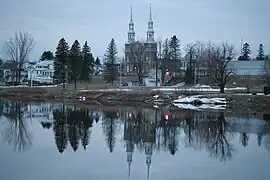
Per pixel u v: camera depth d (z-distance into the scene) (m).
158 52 122.69
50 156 27.20
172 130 40.25
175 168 24.02
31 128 40.91
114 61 140.75
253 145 31.86
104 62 143.38
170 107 67.00
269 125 43.84
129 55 137.88
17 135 36.12
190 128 41.81
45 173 22.59
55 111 59.72
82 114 55.62
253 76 120.81
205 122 46.81
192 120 48.78
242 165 24.78
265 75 96.50
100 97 86.62
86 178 21.70
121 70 132.75
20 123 45.09
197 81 116.25
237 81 110.69
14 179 21.30
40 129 40.28
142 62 113.75
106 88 98.31
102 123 45.88
